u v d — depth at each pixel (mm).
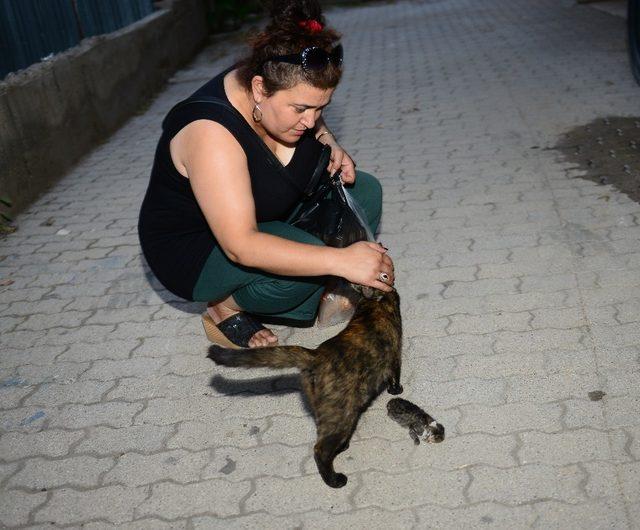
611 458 2936
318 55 2609
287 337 4016
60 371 3977
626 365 3477
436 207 5520
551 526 2664
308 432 3312
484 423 3225
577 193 5422
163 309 4516
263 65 2701
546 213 5168
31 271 5230
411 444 3154
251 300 3527
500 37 11586
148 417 3529
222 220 2875
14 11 8008
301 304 3725
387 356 3137
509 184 5758
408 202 5680
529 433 3129
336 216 3512
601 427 3105
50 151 7070
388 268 2953
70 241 5684
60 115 7340
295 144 3254
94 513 2977
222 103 2908
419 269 4629
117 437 3412
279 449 3229
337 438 2896
